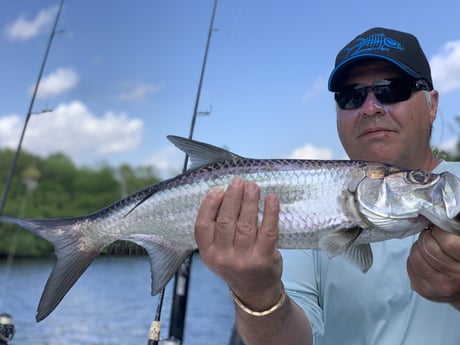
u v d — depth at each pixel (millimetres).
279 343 611
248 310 591
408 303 677
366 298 690
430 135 785
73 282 659
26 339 2924
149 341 816
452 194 568
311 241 628
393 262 688
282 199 628
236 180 554
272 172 638
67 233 672
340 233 618
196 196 653
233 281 571
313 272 732
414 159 756
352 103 753
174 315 1000
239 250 551
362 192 614
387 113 735
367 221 612
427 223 594
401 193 596
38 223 673
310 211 625
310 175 632
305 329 639
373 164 626
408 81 736
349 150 771
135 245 672
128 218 672
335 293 709
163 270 655
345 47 792
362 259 623
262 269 553
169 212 661
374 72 740
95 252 672
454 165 762
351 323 699
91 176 14945
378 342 681
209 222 559
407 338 668
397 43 737
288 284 734
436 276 543
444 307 663
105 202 14875
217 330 2975
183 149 672
